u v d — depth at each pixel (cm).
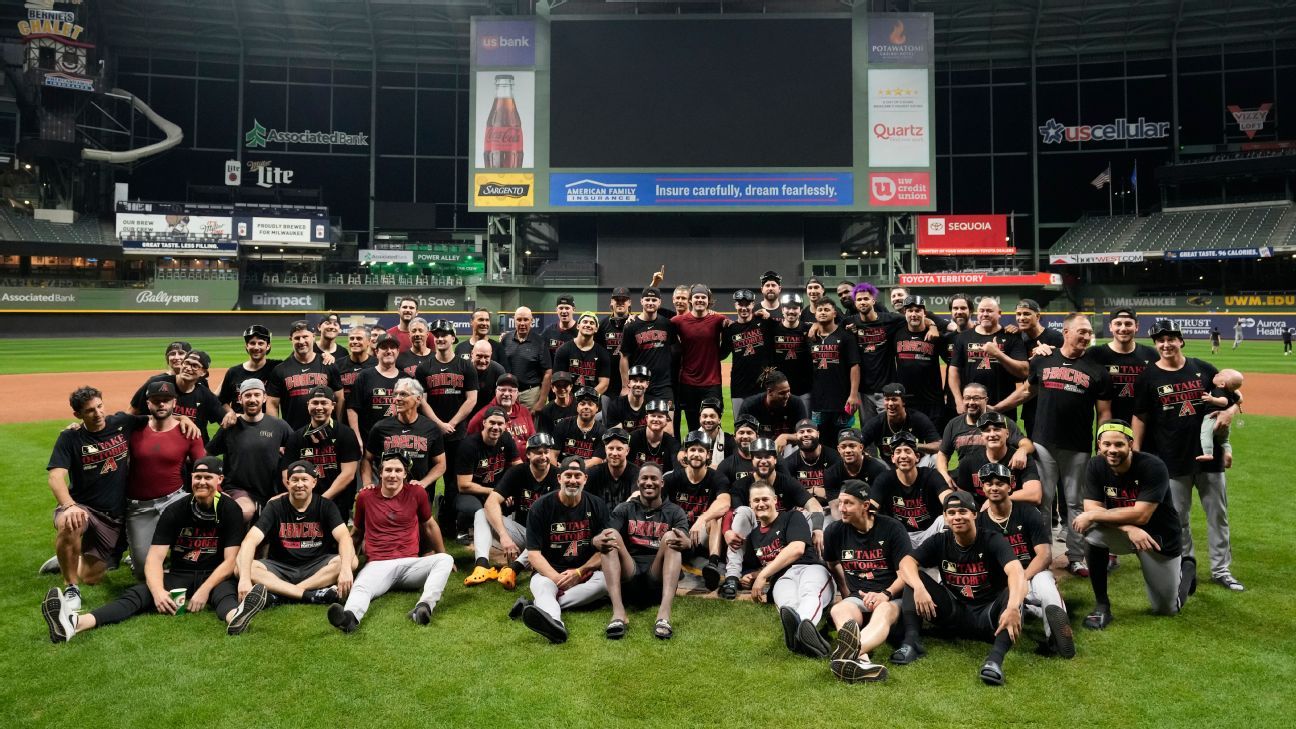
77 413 620
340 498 729
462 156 6450
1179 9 5384
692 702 438
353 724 411
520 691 450
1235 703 432
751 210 4275
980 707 431
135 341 4312
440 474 764
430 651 508
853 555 565
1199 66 5784
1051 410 679
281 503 619
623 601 612
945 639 534
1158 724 410
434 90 6391
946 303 4934
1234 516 828
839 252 4934
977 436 694
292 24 5866
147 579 575
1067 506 678
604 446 728
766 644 524
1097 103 5922
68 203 5262
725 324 978
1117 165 5984
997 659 467
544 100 4266
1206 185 5678
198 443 673
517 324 1002
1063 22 5606
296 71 6216
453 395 855
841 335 896
